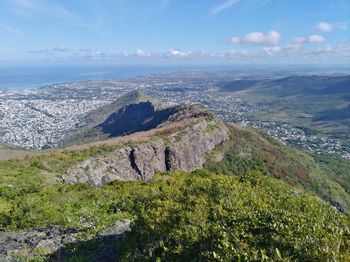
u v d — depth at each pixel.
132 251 9.08
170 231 8.64
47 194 20.33
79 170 40.28
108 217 15.95
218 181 11.00
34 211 16.66
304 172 85.56
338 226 7.98
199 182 10.93
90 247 11.91
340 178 110.25
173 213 9.18
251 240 7.45
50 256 11.70
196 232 8.31
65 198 19.36
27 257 11.70
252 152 85.25
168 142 61.91
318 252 6.46
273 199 10.27
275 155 87.38
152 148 56.47
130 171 49.97
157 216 9.19
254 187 11.80
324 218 8.56
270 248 7.11
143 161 52.81
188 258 8.05
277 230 7.47
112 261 10.71
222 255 7.18
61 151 47.50
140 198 17.66
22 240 13.16
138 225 9.52
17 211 16.80
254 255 6.86
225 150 79.81
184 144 65.12
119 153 50.16
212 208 9.09
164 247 8.34
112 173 45.50
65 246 12.23
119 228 13.39
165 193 11.04
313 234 7.04
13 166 35.28
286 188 13.78
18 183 26.03
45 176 32.59
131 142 55.59
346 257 6.18
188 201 9.76
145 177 51.50
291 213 8.43
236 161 78.88
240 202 9.38
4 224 15.78
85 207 17.70
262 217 8.30
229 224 8.38
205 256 7.63
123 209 17.27
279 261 6.56
